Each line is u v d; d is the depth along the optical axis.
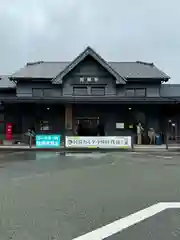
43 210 5.43
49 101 20.28
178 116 22.88
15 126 22.84
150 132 22.17
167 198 6.36
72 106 22.50
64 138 20.14
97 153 17.05
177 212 5.30
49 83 23.11
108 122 22.56
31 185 7.72
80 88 22.88
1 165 11.65
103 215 5.12
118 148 19.45
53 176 9.08
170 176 9.13
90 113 22.58
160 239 3.99
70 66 22.31
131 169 10.57
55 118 22.64
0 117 22.97
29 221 4.80
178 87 25.50
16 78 22.59
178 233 4.22
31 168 10.79
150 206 5.71
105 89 22.72
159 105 22.59
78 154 16.38
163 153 17.06
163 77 22.95
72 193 6.80
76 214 5.18
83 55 22.31
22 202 6.01
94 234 4.20
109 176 9.09
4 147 19.70
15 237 4.08
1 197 6.44
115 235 4.15
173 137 22.64
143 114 22.72
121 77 22.20
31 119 22.66
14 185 7.73
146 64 27.62
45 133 22.52
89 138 19.58
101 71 22.81
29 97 20.72
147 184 7.86
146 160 13.39
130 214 5.18
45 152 17.72
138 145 21.16
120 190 7.14
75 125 22.45
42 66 25.83
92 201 6.09
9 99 20.03
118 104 22.16
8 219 4.91
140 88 23.42
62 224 4.64
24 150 19.03
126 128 22.55
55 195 6.61
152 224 4.64
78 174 9.45
